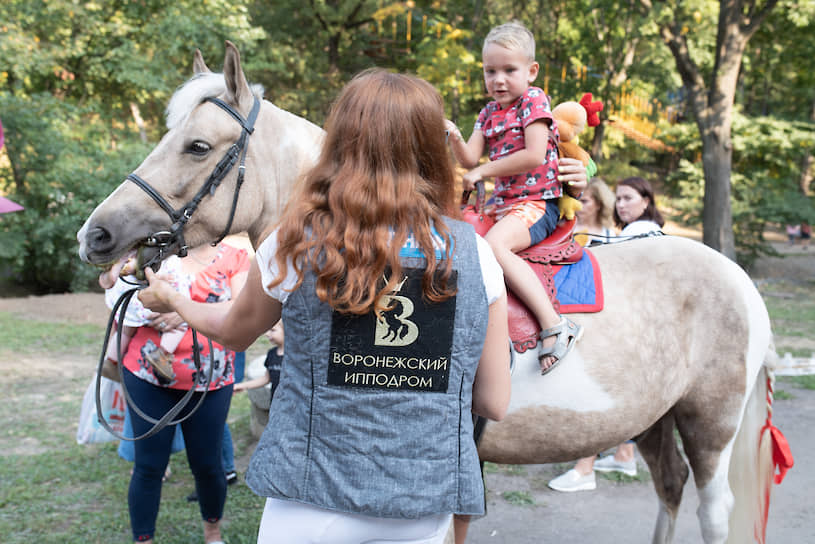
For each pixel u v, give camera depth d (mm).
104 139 16281
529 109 2549
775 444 3018
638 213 4723
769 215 17234
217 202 2414
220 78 2479
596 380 2621
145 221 2311
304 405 1460
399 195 1438
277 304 1532
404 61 19422
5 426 5758
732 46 14812
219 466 3385
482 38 16922
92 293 13594
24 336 9352
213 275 3217
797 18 15586
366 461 1437
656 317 2754
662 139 20062
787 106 23625
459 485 1475
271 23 19609
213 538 3504
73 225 13664
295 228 1443
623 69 17547
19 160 13664
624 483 4812
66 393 6797
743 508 3008
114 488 4500
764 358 2969
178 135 2365
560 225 2770
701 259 2885
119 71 15961
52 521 4012
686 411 2910
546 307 2504
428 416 1454
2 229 13703
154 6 16125
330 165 1508
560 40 18547
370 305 1428
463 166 2770
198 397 3199
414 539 1492
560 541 3932
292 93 19078
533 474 4992
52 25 15180
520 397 2570
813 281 16844
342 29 19750
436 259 1459
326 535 1463
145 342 3096
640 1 15117
